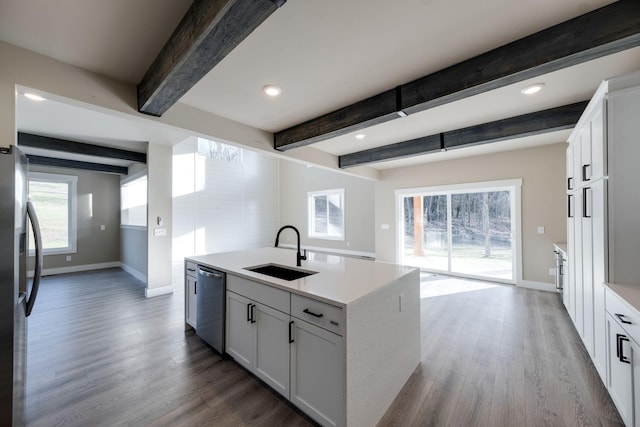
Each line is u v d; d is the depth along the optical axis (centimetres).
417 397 193
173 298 426
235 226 805
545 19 154
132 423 169
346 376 146
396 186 631
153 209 440
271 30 161
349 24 156
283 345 182
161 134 391
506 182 482
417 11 146
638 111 175
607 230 185
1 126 168
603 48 149
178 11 148
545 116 286
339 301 150
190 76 174
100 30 163
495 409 180
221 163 776
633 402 150
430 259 593
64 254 605
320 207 848
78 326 316
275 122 318
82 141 423
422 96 217
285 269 253
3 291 139
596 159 201
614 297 171
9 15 147
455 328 306
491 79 183
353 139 396
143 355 250
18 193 150
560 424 166
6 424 139
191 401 188
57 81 193
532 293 434
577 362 233
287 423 168
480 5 142
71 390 200
